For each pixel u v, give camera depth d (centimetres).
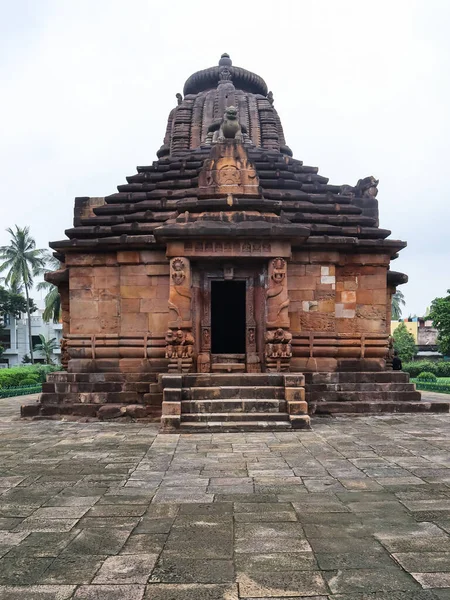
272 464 813
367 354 1561
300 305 1534
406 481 706
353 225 1670
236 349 2172
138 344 1495
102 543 493
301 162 2119
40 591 398
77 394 1418
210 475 748
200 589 398
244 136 2225
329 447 945
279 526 533
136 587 403
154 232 1371
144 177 1856
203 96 2414
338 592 392
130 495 652
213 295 2130
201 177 1520
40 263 5562
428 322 7950
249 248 1402
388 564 439
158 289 1517
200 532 518
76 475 759
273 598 385
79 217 1806
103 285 1548
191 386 1264
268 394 1236
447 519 550
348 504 605
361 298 1591
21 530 531
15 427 1245
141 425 1269
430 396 2088
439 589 394
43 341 6359
